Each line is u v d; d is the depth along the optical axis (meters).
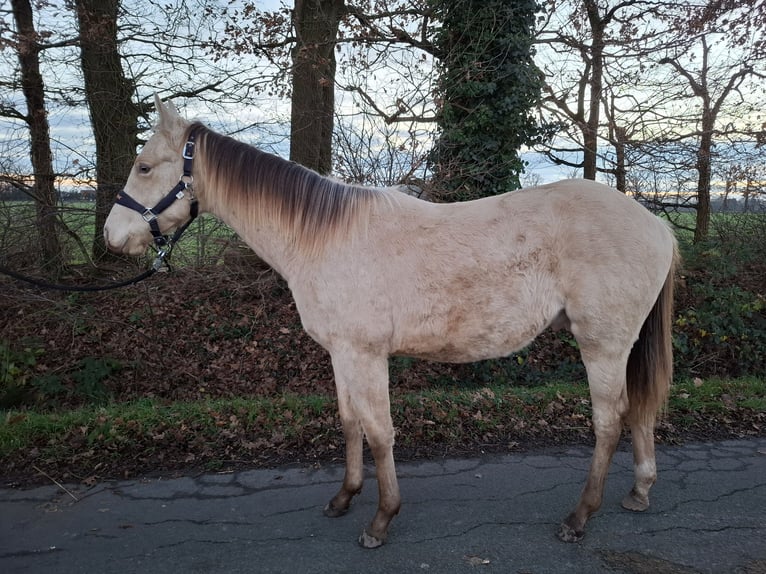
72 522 2.47
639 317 2.35
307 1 6.85
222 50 6.65
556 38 7.60
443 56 6.01
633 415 2.59
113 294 6.39
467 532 2.39
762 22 6.66
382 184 5.42
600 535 2.36
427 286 2.27
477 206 2.41
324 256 2.34
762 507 2.59
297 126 6.58
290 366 5.75
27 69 6.14
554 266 2.31
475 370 5.44
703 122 7.04
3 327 5.89
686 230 7.82
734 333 5.65
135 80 6.69
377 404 2.31
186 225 2.61
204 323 6.26
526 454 3.23
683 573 2.09
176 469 3.02
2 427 3.34
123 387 5.39
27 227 6.05
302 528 2.44
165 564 2.15
